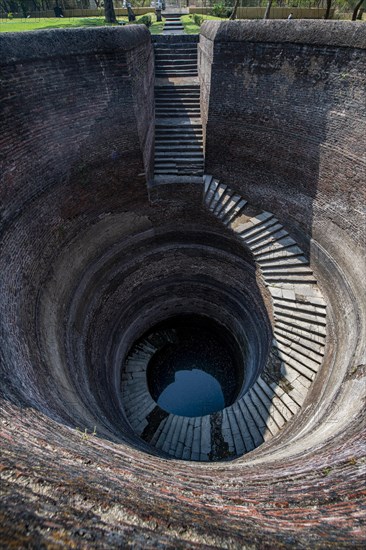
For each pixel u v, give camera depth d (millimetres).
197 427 11625
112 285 13430
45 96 8172
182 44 14531
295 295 12508
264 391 11656
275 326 12492
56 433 4773
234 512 3576
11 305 7406
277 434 10516
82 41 8469
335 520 3502
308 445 6656
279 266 12828
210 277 15688
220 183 13828
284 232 13359
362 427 5953
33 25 17219
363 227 10250
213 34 10914
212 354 17391
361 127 9477
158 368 16844
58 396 7004
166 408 15711
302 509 3756
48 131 8531
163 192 12922
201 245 14703
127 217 12539
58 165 9141
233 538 2842
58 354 8930
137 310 15586
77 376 9562
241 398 11906
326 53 9406
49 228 9438
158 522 2863
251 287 14453
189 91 13852
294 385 11500
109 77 9359
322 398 9773
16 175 7926
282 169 12195
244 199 13883
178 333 17750
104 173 10781
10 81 7301
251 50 10562
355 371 8852
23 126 7852
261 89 11062
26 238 8445
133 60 10023
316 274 12602
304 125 10828
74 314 10922
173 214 13602
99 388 11195
